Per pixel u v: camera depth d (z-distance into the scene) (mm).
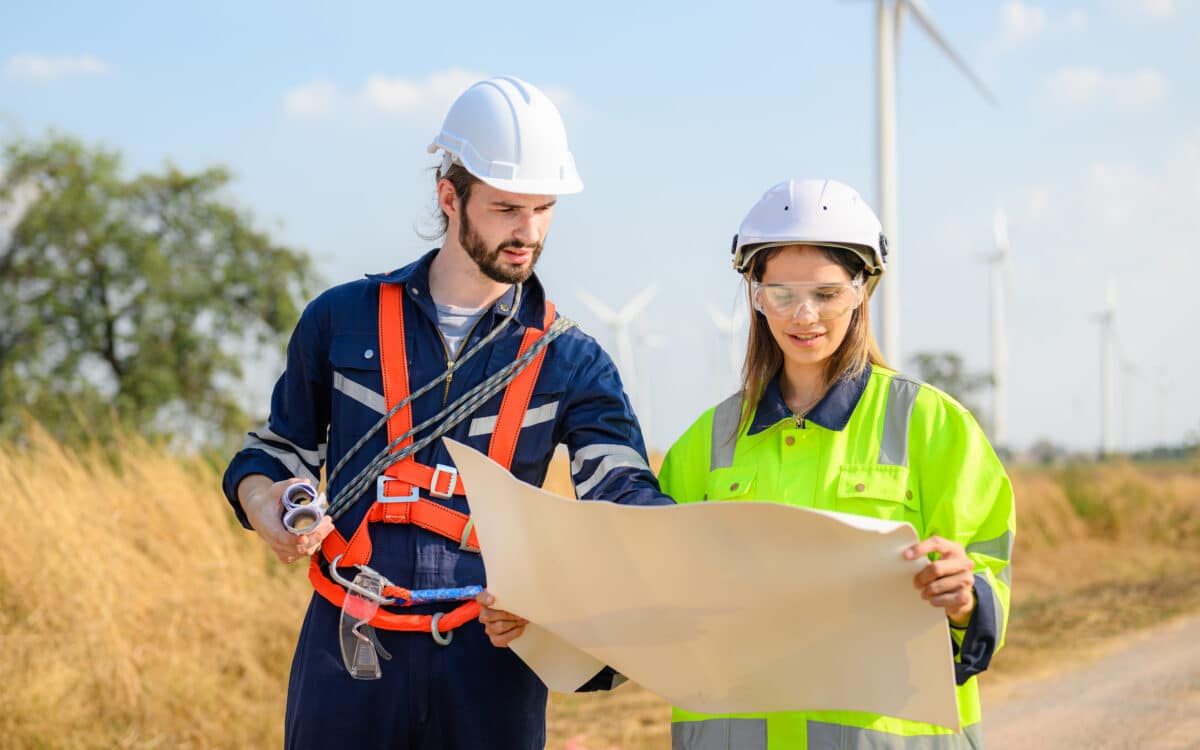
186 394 21688
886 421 2662
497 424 2842
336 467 2871
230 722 6074
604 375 2955
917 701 2320
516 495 2424
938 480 2578
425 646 2775
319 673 2807
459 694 2789
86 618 6188
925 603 2240
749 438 2783
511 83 2857
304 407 2990
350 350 2889
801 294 2611
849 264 2627
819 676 2406
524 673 2879
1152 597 11750
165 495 7668
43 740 5484
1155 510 19094
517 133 2766
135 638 6363
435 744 2812
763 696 2492
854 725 2514
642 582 2391
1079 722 6367
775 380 2779
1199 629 9531
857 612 2289
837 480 2641
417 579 2775
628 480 2803
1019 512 17641
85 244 22078
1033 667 8094
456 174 2824
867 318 2742
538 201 2768
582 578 2455
